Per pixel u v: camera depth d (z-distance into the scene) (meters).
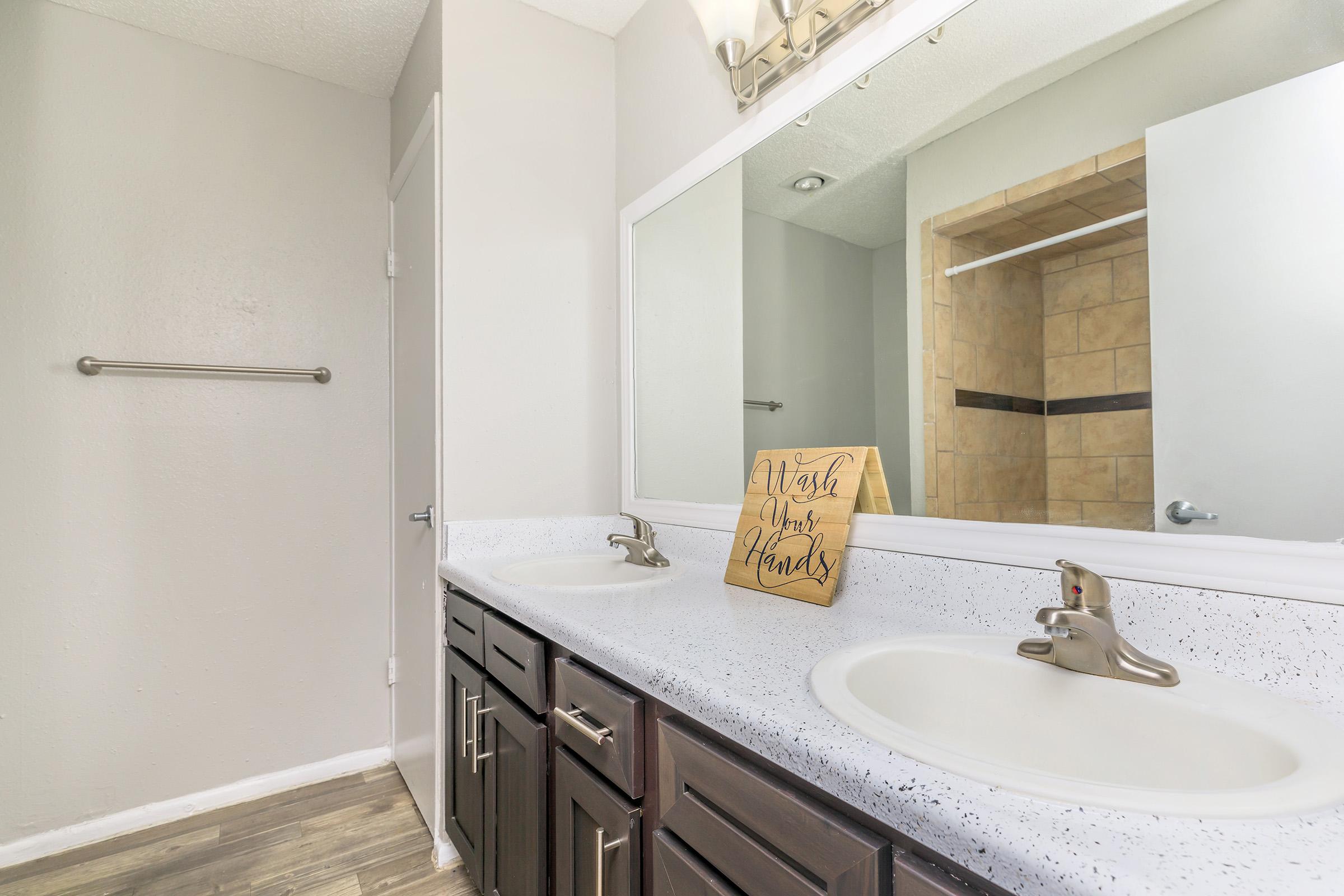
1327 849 0.38
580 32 1.90
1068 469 0.87
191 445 1.89
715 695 0.67
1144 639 0.79
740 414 1.45
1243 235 0.71
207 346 1.92
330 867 1.60
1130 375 0.81
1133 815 0.43
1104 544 0.83
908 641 0.85
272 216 2.03
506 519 1.72
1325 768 0.48
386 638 2.18
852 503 1.13
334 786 2.00
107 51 1.79
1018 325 0.93
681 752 0.74
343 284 2.14
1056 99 0.88
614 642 0.86
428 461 1.73
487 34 1.74
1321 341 0.66
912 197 1.08
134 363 1.76
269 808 1.87
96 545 1.75
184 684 1.86
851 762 0.52
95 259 1.77
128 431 1.80
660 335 1.74
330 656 2.08
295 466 2.04
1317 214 0.66
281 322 2.03
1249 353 0.71
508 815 1.20
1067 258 0.87
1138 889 0.35
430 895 1.49
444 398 1.65
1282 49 0.68
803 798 0.58
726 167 1.49
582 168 1.89
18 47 1.69
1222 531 0.73
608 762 0.89
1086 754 0.67
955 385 1.01
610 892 0.88
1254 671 0.70
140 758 1.79
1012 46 0.94
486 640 1.31
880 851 0.50
